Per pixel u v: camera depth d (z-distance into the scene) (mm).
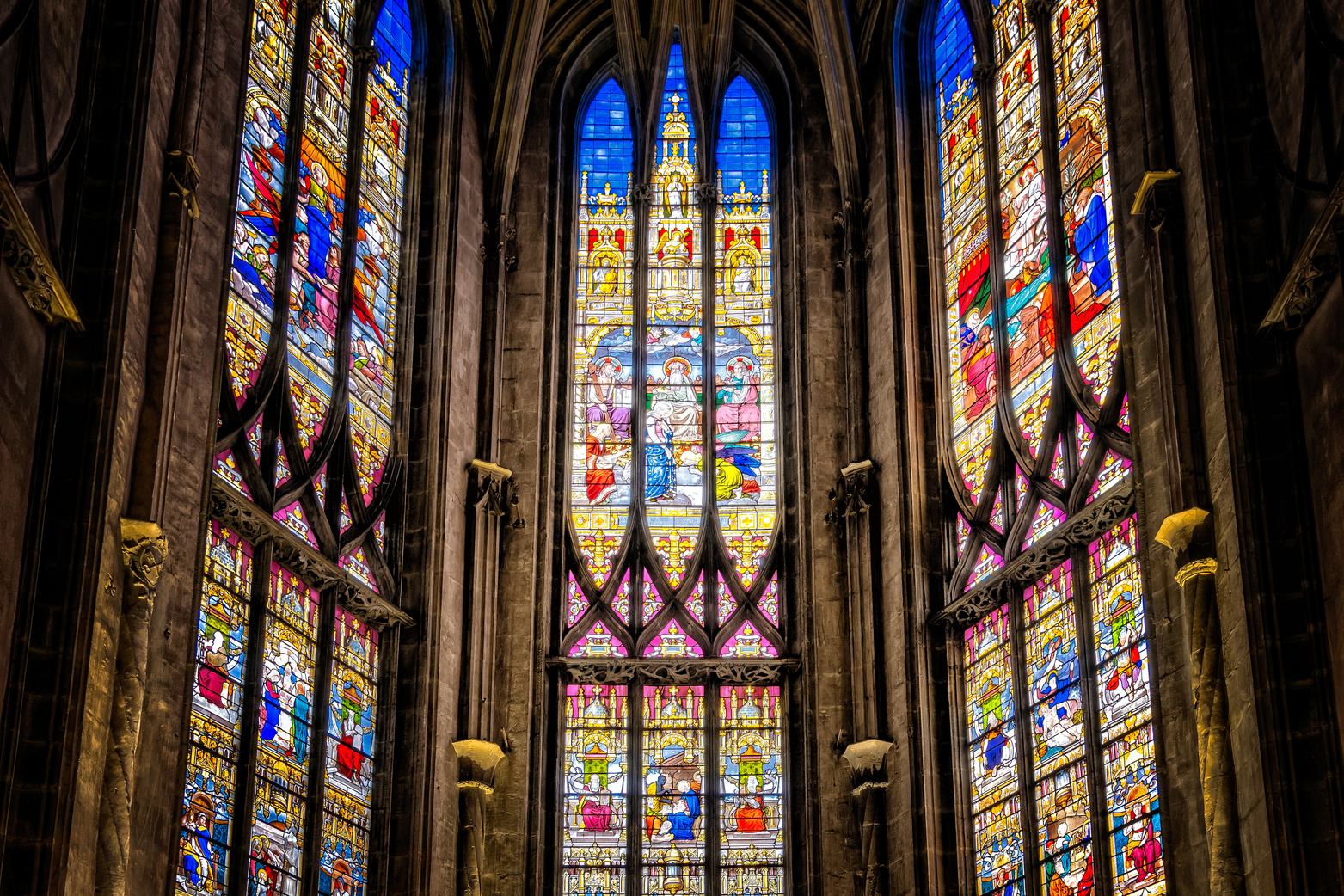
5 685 16391
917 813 24047
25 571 16891
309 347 24312
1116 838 20891
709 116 30422
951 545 25625
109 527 17938
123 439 18422
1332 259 16109
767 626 26969
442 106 28125
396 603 24906
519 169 29484
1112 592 21797
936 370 26781
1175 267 19500
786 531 27609
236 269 22922
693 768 26062
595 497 27969
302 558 22844
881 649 25609
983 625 24516
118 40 19375
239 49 22750
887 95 28625
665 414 28531
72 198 18531
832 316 28500
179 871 19625
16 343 16688
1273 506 17250
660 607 27250
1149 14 20703
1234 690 17547
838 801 25328
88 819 17188
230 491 21469
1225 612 17859
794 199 29516
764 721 26406
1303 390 17156
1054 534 22844
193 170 20250
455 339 26766
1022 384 24922
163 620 19234
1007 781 23375
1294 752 16344
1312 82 16938
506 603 26469
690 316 29219
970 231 26875
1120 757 21094
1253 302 18000
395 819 23734
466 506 26328
